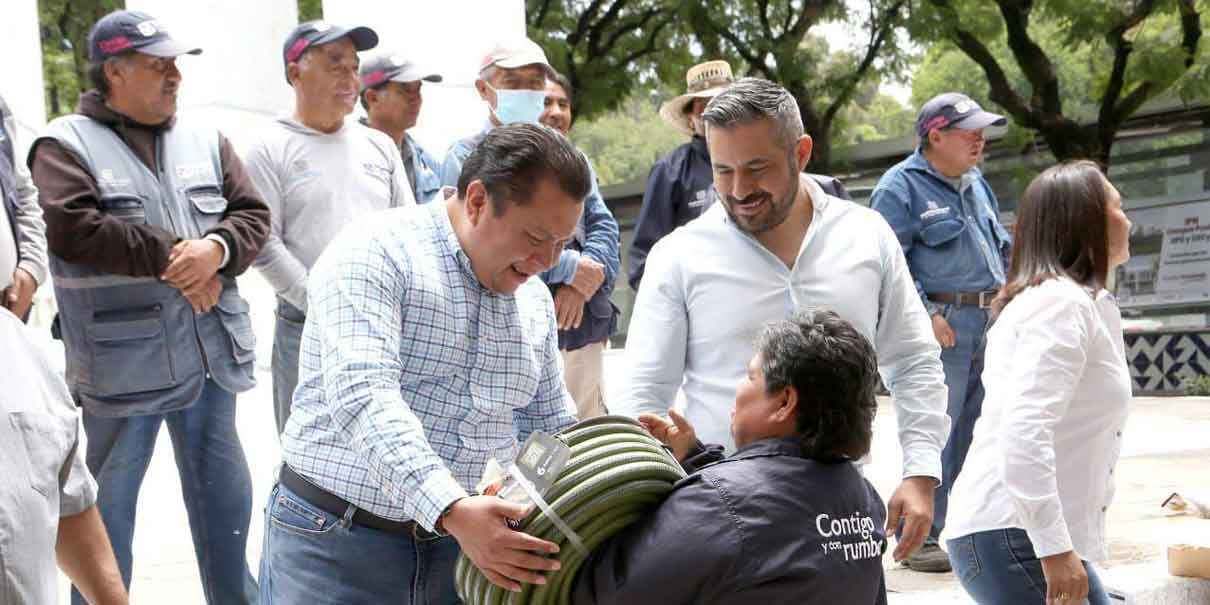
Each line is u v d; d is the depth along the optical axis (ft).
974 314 17.30
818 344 7.17
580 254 14.67
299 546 7.79
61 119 12.31
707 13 52.95
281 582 7.94
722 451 8.36
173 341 12.26
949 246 17.31
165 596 14.30
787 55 51.96
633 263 16.20
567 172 7.20
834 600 6.89
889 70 54.60
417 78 16.20
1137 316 48.73
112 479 12.12
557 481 6.75
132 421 12.20
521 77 15.02
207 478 12.67
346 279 7.38
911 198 17.47
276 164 13.91
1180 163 48.34
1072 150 49.85
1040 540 8.92
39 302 25.91
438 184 16.72
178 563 15.83
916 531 9.61
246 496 12.95
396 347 7.36
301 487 7.81
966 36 50.78
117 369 12.00
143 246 11.77
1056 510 8.91
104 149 12.17
